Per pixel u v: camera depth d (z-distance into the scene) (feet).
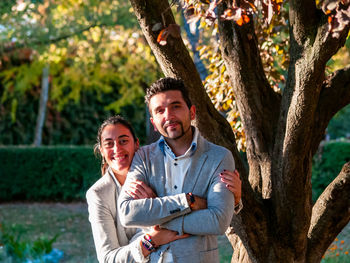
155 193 7.58
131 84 46.01
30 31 30.50
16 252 19.04
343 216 9.77
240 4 7.46
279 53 14.03
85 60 35.83
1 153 39.63
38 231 27.84
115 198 8.33
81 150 39.04
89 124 48.85
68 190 39.11
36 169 39.40
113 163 8.27
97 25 29.86
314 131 9.89
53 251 20.74
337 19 6.43
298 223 9.39
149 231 7.66
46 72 45.16
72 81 45.57
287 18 12.80
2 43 34.37
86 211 34.68
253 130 10.11
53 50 32.40
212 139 9.45
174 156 7.52
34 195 39.55
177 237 7.26
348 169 9.75
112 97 48.60
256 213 9.48
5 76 47.34
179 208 7.14
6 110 48.24
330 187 9.92
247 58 9.90
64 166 39.01
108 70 43.73
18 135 48.49
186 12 8.08
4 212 34.71
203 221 7.11
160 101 7.39
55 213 33.96
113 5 30.35
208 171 7.47
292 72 8.70
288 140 8.80
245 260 10.18
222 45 10.11
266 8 7.52
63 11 30.30
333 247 19.07
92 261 20.68
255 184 10.13
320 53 7.99
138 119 47.83
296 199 9.28
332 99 10.13
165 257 7.28
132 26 30.30
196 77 9.08
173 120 7.38
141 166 7.75
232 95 12.83
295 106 8.48
